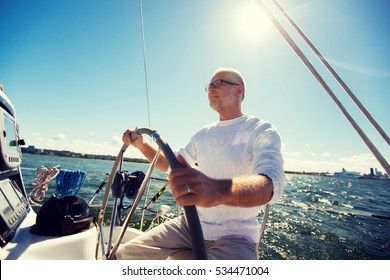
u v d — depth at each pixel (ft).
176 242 5.29
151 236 5.36
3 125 3.53
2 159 3.42
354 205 65.67
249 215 4.85
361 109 3.51
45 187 7.78
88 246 3.67
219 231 4.77
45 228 3.63
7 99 4.25
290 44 3.68
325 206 58.90
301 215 45.47
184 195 1.90
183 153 6.38
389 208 64.75
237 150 5.14
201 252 1.83
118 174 3.56
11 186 4.72
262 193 2.79
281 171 3.42
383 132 3.36
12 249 3.17
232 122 5.60
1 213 3.44
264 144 4.20
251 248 4.54
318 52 3.82
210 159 5.55
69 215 3.72
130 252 5.16
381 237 33.19
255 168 3.81
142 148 5.25
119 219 7.99
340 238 31.22
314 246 27.37
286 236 30.17
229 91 5.79
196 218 1.94
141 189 3.22
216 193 2.11
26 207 4.85
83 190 34.65
